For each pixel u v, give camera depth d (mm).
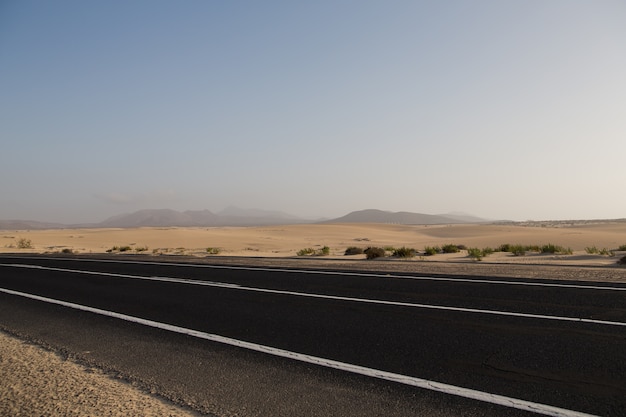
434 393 4500
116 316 8812
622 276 12086
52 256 28516
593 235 44969
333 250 37844
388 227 122812
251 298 10383
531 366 5191
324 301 9664
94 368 5551
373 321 7691
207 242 61312
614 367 5074
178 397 4551
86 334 7379
